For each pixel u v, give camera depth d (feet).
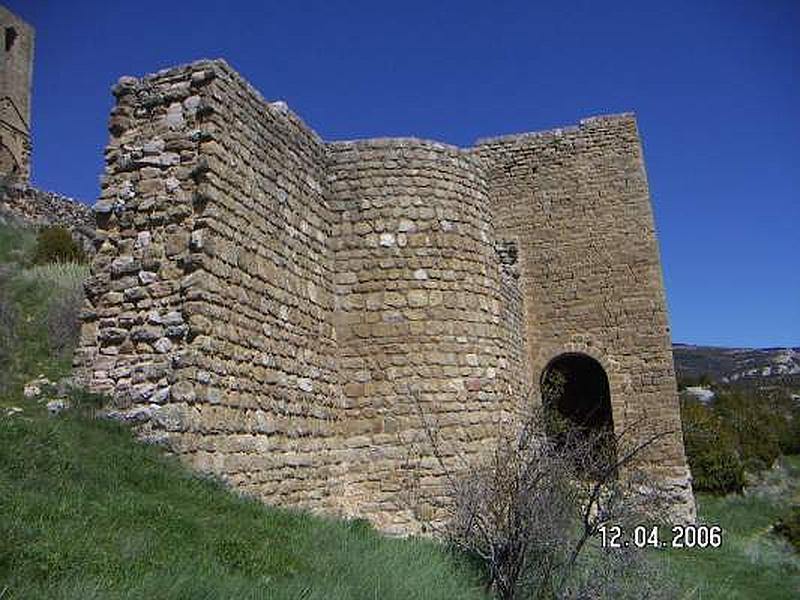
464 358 40.47
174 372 27.27
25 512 17.74
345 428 38.47
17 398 28.81
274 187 35.19
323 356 38.01
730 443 97.71
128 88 32.35
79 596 14.34
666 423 62.18
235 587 16.96
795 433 124.67
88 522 18.63
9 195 82.74
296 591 17.75
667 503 49.29
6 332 45.73
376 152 41.86
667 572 33.45
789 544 66.39
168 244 29.58
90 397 27.76
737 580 44.45
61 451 22.77
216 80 31.32
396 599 20.26
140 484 23.13
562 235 68.44
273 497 31.27
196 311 28.04
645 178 67.67
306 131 39.50
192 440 26.63
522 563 25.86
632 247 66.49
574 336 66.23
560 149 70.18
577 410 74.43
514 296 61.41
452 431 38.93
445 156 43.19
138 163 31.22
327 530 25.45
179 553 18.37
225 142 31.27
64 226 81.66
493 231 45.32
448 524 32.17
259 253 32.96
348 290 40.19
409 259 40.63
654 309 64.85
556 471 27.61
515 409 43.88
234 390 29.68
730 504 82.64
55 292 55.67
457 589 23.71
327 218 40.78
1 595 13.70
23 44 113.29
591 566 28.17
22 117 111.75
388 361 39.22
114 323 29.50
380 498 37.45
